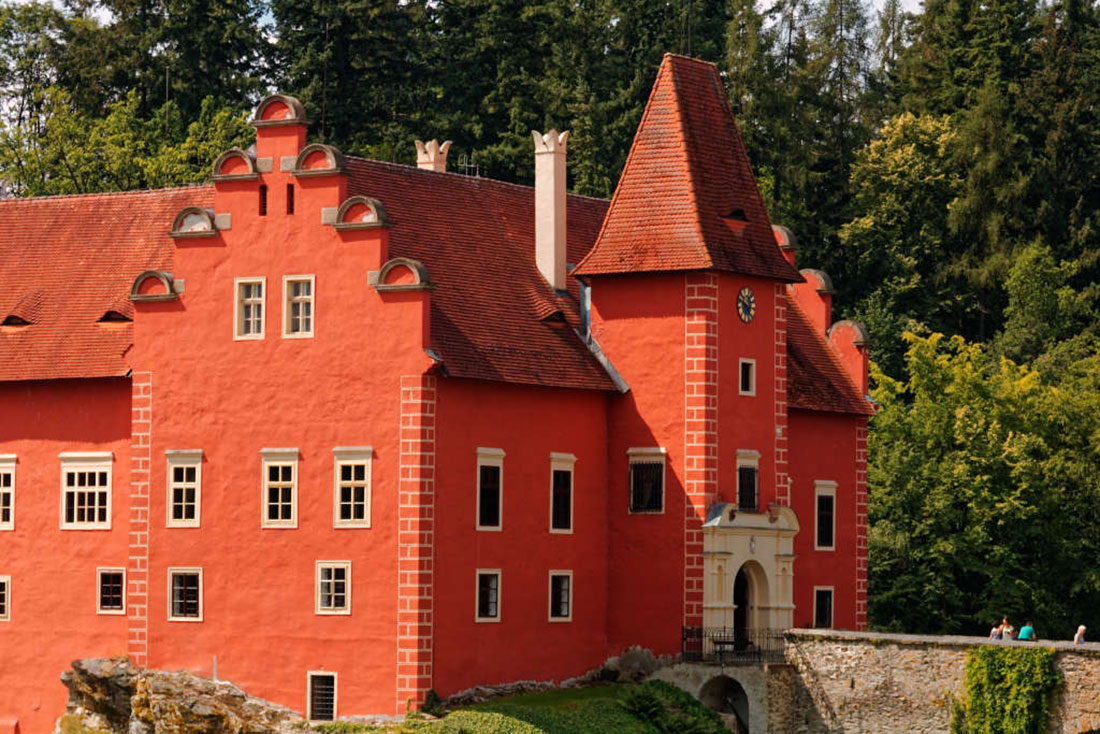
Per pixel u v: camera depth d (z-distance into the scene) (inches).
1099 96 5895.7
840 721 3272.6
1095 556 4505.4
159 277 3344.0
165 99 5433.1
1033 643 3100.4
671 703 3356.3
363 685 3174.2
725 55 5807.1
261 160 3299.7
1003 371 4859.7
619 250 3538.4
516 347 3388.3
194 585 3297.2
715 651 3400.6
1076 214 5679.1
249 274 3292.3
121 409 3430.1
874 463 4522.6
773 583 3535.9
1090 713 3046.3
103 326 3499.0
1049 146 5718.5
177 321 3339.1
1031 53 5949.8
